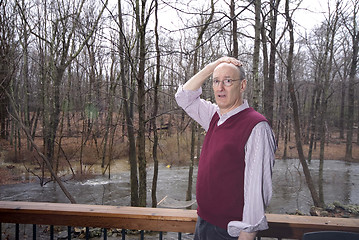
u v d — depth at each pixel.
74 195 10.54
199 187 1.36
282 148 21.30
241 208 1.23
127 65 8.80
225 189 1.24
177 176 13.70
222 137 1.28
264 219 1.13
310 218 1.63
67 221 1.74
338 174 14.66
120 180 12.82
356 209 9.23
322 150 10.22
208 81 7.23
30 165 14.34
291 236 1.58
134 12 7.76
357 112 24.64
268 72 12.26
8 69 8.59
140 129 7.50
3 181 11.80
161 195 10.78
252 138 1.18
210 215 1.30
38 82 14.68
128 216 1.67
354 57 15.60
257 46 6.89
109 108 13.38
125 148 16.12
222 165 1.24
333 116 23.59
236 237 1.24
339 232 1.35
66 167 14.21
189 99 1.58
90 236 6.64
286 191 11.43
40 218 1.75
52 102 12.75
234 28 7.51
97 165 15.04
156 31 7.15
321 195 9.82
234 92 1.34
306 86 19.06
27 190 10.92
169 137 18.48
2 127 16.80
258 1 6.81
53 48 12.52
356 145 24.41
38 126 22.06
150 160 16.05
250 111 1.30
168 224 1.66
